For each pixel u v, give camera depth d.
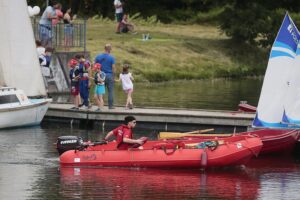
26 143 45.28
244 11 101.38
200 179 37.81
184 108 59.28
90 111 51.94
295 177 38.69
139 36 96.81
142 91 72.69
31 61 52.75
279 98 44.03
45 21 68.75
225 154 39.34
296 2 108.44
